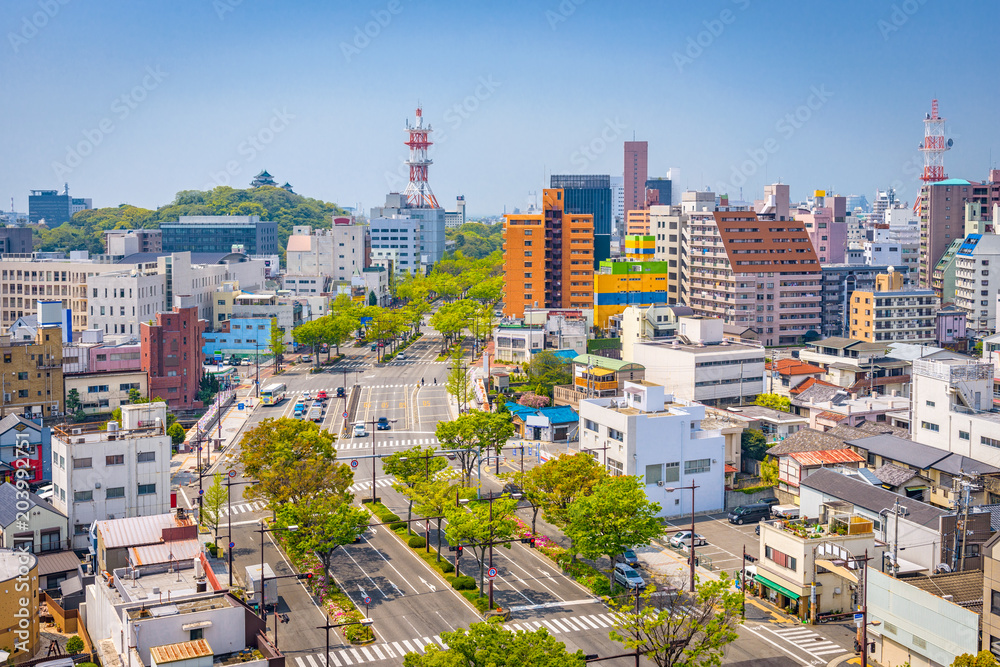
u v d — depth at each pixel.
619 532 116.31
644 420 145.25
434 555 130.75
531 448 187.50
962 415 142.25
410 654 84.31
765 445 163.62
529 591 119.19
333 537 118.56
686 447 148.25
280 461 135.75
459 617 110.50
